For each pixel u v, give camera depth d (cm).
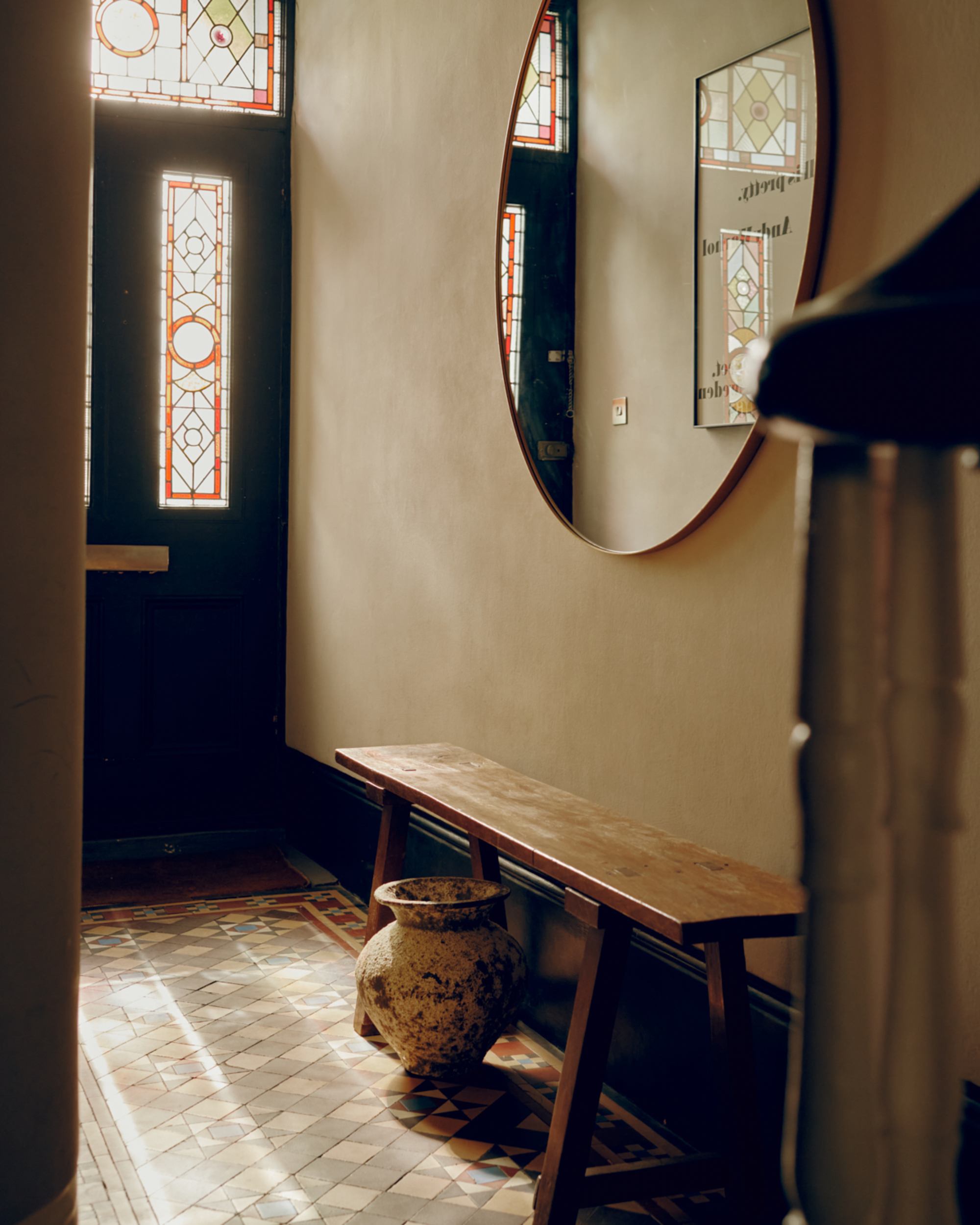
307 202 506
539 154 289
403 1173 225
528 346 296
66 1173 163
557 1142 190
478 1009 258
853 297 28
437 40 369
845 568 31
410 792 268
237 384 521
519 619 316
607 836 218
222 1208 209
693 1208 217
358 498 442
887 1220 31
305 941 383
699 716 236
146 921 403
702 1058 233
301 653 511
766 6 200
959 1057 31
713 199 216
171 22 508
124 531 505
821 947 31
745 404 210
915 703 31
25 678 154
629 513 251
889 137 177
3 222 149
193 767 520
